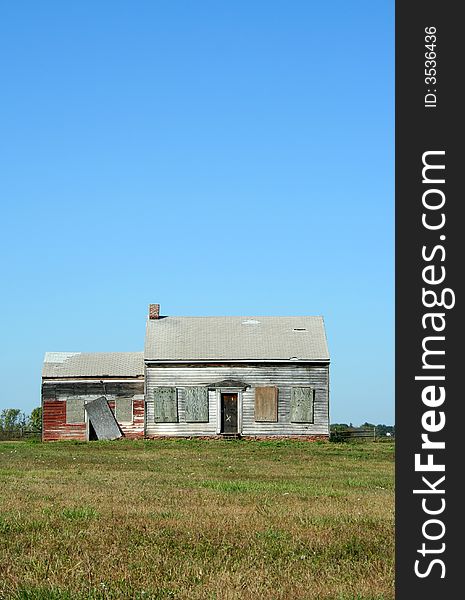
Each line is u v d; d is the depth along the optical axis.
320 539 17.05
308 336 66.06
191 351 64.25
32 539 17.25
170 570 14.34
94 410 64.38
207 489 27.75
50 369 65.44
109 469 37.62
